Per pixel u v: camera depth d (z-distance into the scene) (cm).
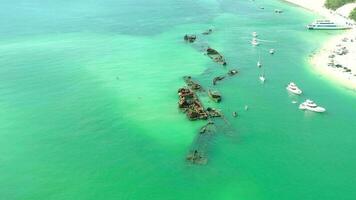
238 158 7862
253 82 10919
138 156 7869
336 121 9200
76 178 7288
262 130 8769
